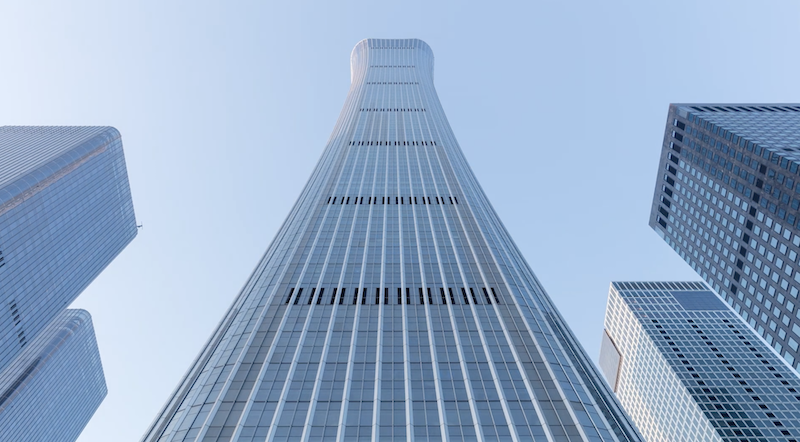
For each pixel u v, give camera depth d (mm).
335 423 47500
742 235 111562
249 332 62562
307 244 86438
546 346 60938
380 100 182500
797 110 135000
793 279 95750
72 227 156500
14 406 163000
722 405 151125
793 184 96062
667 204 144750
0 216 125562
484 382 53406
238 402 50156
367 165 125375
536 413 49406
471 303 69250
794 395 152625
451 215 98875
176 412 51531
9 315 127562
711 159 123125
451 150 139375
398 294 71125
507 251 89312
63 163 152750
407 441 45531
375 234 90062
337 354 57656
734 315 193250
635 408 191000
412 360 56844
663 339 181375
